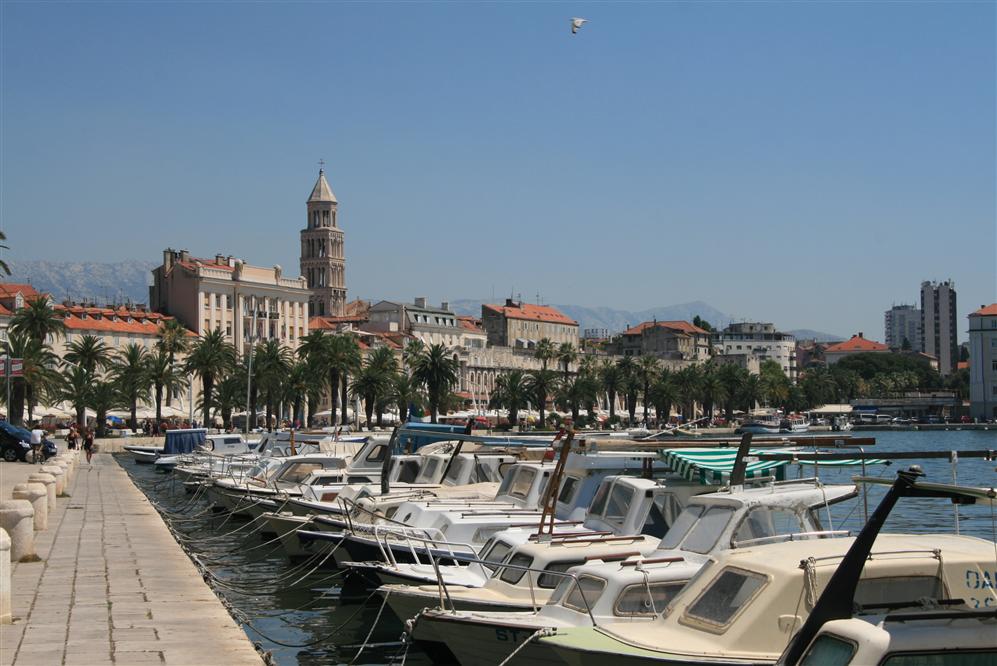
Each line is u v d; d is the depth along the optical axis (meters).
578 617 17.38
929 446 142.50
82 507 42.78
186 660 15.97
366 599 26.41
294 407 133.75
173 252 167.75
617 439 24.92
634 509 22.38
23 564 26.36
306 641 23.33
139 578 24.08
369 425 129.38
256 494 40.59
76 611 20.00
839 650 9.77
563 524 23.98
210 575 29.08
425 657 21.88
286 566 33.47
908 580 14.16
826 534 18.19
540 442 29.39
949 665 9.59
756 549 15.29
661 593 17.50
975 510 35.78
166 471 74.94
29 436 75.69
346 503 28.38
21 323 107.31
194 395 152.88
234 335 166.38
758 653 13.96
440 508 28.12
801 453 20.95
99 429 114.81
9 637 17.64
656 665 13.98
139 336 150.62
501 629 17.33
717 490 22.86
